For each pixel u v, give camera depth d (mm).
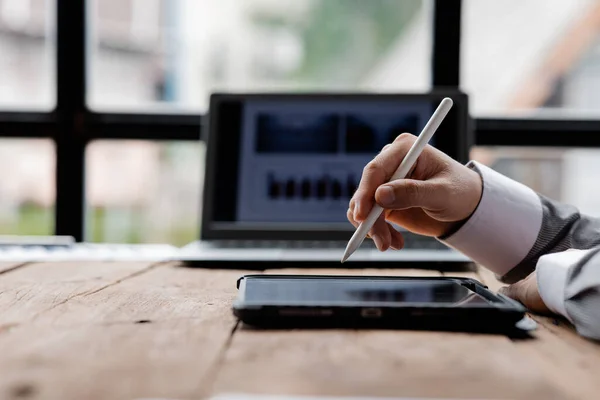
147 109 1470
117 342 409
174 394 300
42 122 1455
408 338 423
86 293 626
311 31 2430
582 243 631
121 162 1742
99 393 302
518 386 319
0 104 1461
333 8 2373
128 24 2094
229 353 380
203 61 2420
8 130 1452
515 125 1428
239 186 1142
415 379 329
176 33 2303
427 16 1454
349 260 889
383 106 1182
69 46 1458
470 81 1451
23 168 1523
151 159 1844
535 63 2014
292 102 1190
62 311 524
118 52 2104
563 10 2107
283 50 2469
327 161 1159
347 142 1169
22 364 355
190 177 1462
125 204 1838
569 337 451
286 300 467
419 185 566
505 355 380
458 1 1416
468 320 440
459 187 611
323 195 1138
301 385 315
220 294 626
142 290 651
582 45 2104
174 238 1651
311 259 895
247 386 313
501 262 656
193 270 847
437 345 404
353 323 451
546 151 1449
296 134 1175
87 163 1481
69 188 1460
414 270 872
